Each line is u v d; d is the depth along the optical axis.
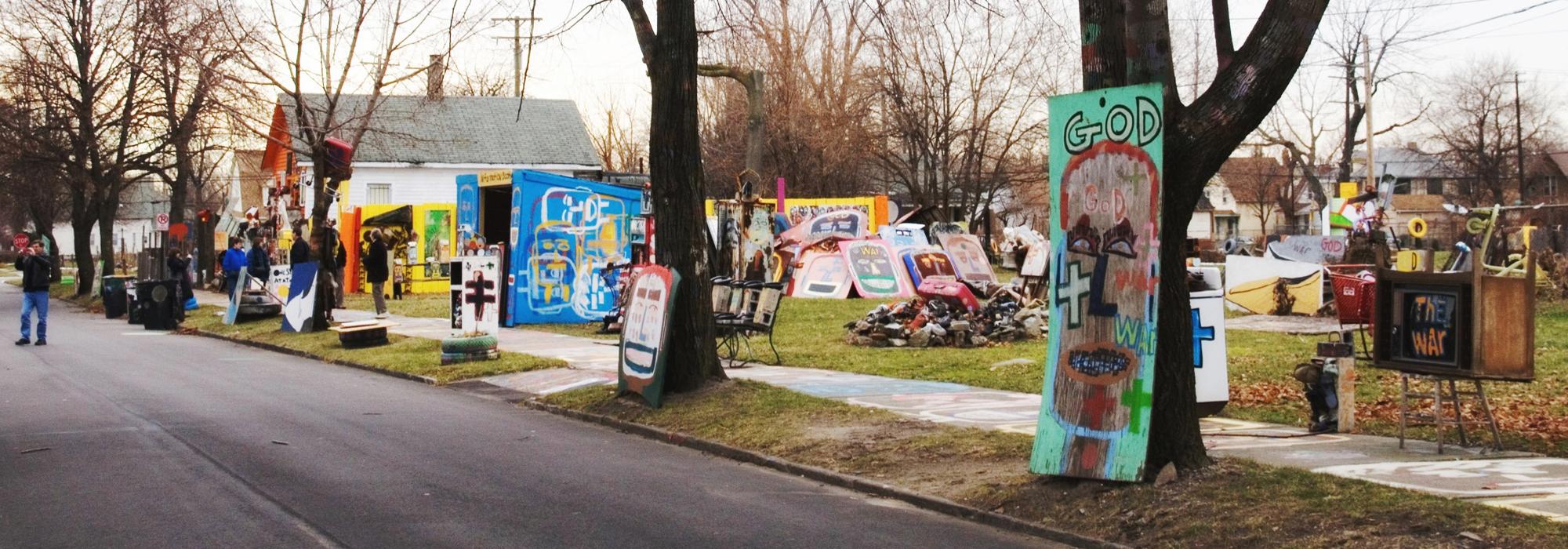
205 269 44.31
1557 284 25.23
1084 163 8.00
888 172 47.12
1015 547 7.25
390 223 37.03
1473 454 8.74
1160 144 7.61
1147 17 7.83
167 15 34.47
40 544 7.05
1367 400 11.73
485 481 9.09
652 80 12.80
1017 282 26.30
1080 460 7.92
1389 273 8.97
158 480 8.95
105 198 40.69
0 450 10.27
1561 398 11.65
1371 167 47.38
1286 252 31.52
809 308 25.62
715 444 10.69
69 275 66.44
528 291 23.92
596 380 14.77
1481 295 8.45
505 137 51.91
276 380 16.14
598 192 24.66
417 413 12.90
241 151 38.25
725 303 16.03
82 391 14.52
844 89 39.06
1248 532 6.72
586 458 10.25
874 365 15.63
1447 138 71.88
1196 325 10.27
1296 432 10.00
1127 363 7.80
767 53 30.56
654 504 8.34
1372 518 6.54
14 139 39.16
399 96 35.47
